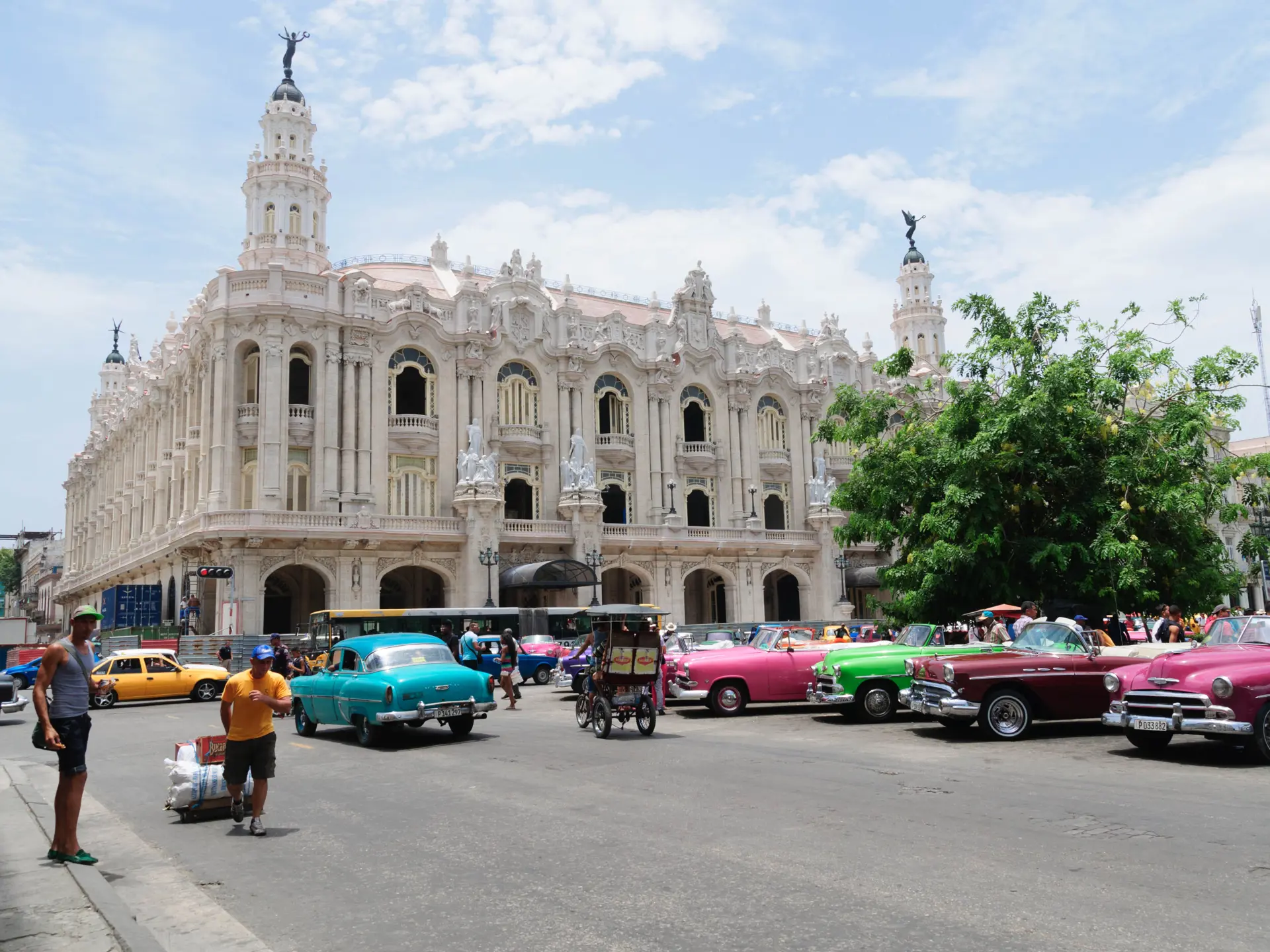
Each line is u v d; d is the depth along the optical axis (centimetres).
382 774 1606
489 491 5241
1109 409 3381
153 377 6625
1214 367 3127
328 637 3669
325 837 1141
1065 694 1853
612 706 2000
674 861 951
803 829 1070
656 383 6241
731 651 2534
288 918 830
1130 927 726
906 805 1190
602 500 6097
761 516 6550
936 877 866
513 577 5159
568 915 796
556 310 6059
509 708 2858
